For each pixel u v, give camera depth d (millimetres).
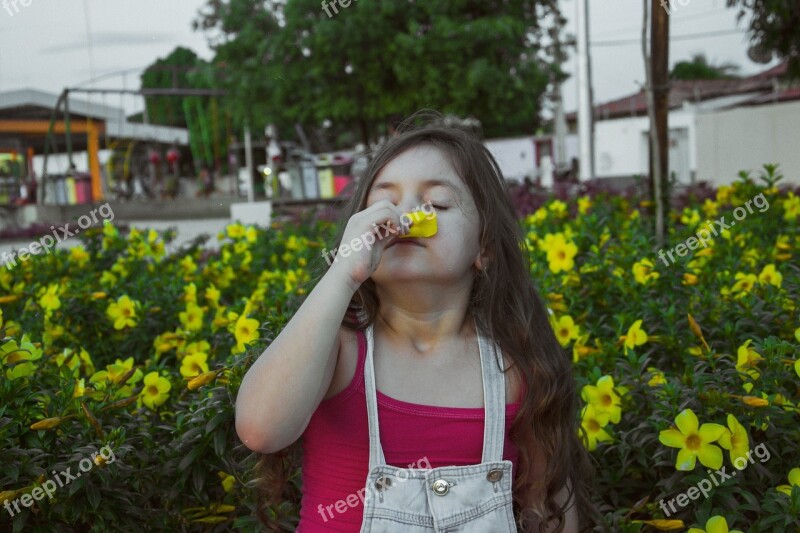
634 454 1900
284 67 11695
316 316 1228
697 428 1652
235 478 1814
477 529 1315
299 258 4195
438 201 1386
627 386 1966
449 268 1364
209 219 14664
